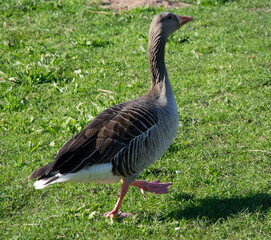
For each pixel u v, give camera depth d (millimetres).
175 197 8445
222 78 13664
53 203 8352
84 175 7133
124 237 7352
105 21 19312
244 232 7352
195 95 12719
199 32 17984
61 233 7508
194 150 10055
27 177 9141
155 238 7352
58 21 19297
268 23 18891
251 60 14961
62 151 7148
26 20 19312
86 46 16812
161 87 8297
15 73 14258
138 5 21281
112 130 7250
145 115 7555
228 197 8336
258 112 11562
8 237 7434
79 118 11297
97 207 8188
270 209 7832
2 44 16734
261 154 9727
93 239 7352
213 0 21781
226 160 9586
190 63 15094
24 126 11133
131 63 15234
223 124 11039
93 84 13695
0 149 10164
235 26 18609
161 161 9688
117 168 7312
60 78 14242
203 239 7262
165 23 8547
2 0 21062
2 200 8484
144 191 8523
